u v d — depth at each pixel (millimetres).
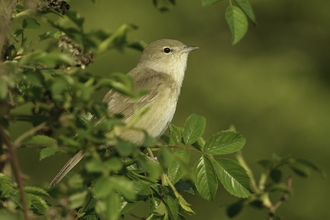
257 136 20531
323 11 22609
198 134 7715
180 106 21078
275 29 22734
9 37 7523
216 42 22016
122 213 7234
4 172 8000
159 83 11422
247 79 21156
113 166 5324
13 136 17391
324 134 20375
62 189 6883
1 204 6883
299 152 20375
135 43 8297
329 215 19156
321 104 20797
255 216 18312
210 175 7305
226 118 20875
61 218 6559
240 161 9789
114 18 20500
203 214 18562
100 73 20125
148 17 20984
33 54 5707
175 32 21422
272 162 9570
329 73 22000
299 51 22297
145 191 7266
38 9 7113
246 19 6797
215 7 21969
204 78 21391
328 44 22453
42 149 6496
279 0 22578
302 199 19219
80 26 7219
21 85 6758
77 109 7090
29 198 6590
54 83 5625
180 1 21781
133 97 5586
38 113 7324
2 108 6680
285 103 20750
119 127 5742
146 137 5523
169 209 7340
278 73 21328
